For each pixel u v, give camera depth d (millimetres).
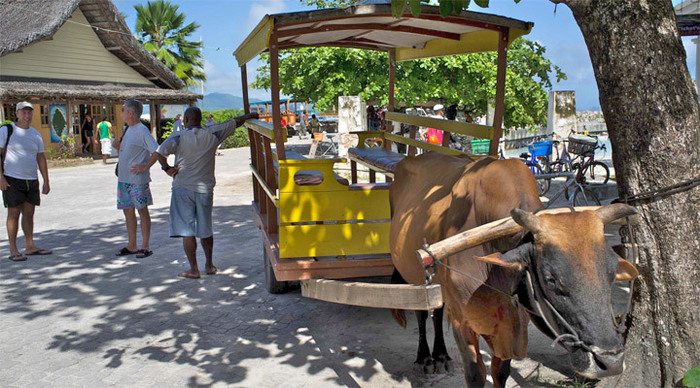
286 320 6352
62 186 17484
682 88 3852
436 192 4191
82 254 9297
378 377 5004
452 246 3230
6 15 26219
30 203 9062
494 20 5023
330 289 4594
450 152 5758
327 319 6328
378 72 15891
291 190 5215
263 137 6754
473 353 3740
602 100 4070
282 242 5250
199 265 8531
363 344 5672
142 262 8766
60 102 25891
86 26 27984
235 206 13031
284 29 5473
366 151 7133
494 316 3523
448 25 5605
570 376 4820
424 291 3537
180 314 6641
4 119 24406
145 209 8992
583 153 12852
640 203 3967
